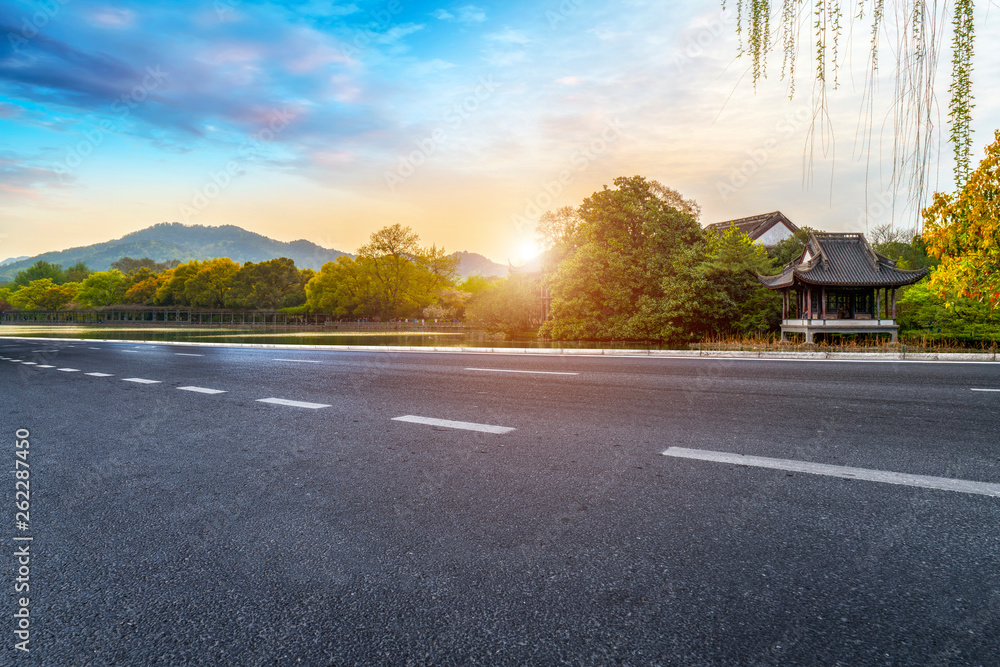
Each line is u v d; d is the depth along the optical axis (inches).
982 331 642.2
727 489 134.2
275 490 142.3
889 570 91.2
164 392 340.2
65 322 3161.9
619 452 172.2
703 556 97.8
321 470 160.1
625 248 1123.3
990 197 493.0
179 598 88.0
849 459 159.0
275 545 107.6
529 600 84.4
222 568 98.3
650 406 253.8
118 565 100.4
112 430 227.0
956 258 522.6
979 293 518.9
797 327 713.6
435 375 406.0
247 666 70.3
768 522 112.8
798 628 75.1
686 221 1109.7
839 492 130.5
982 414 221.8
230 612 83.4
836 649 70.3
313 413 255.8
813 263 680.4
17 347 879.1
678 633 74.7
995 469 147.3
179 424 236.4
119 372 468.4
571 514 120.0
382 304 2871.6
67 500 138.4
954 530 107.2
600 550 101.3
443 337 1393.9
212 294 3609.7
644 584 88.2
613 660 69.3
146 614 83.6
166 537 113.0
